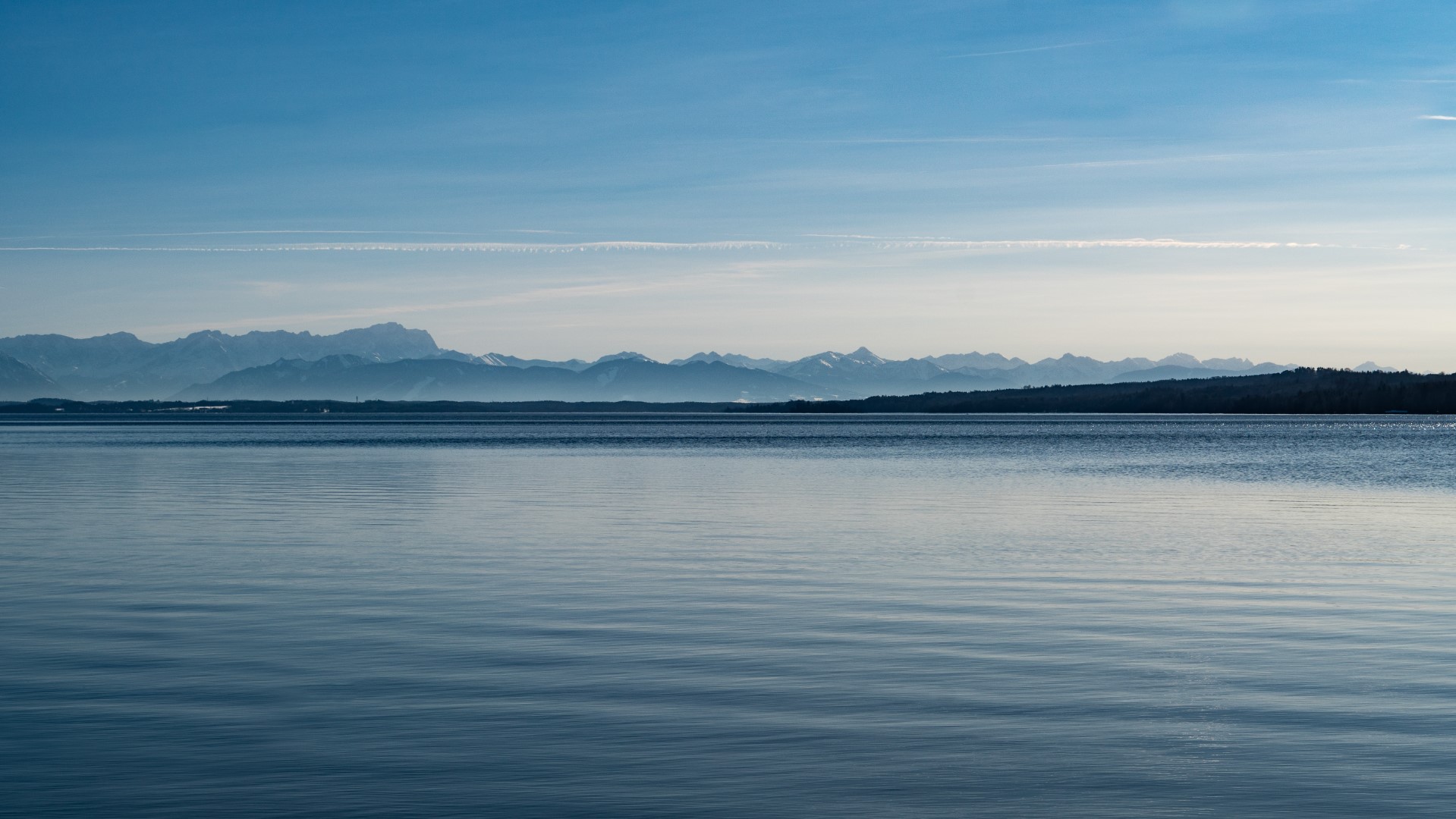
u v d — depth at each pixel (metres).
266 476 65.75
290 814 11.62
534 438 146.38
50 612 22.20
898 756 13.29
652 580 26.28
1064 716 14.88
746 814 11.56
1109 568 28.16
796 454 95.31
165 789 12.29
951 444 119.69
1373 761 13.09
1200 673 17.14
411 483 59.88
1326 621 21.17
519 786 12.33
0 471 71.44
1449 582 25.75
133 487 57.16
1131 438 138.38
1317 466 75.62
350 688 16.31
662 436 153.00
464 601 23.53
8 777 12.62
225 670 17.41
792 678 16.86
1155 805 11.80
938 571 27.70
